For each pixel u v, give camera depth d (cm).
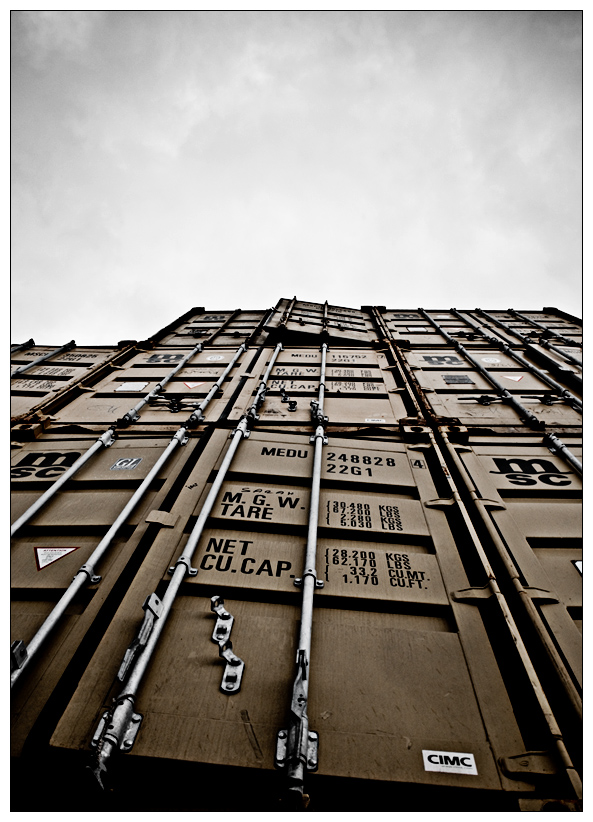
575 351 573
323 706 179
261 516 268
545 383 482
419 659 197
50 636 205
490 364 542
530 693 180
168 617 210
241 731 168
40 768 159
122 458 342
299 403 424
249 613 215
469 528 262
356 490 303
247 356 559
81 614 218
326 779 160
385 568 240
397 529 266
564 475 325
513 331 666
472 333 675
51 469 336
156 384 495
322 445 343
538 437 372
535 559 253
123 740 163
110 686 182
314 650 199
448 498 290
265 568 235
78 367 584
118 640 201
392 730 172
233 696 179
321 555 246
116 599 224
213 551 245
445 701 182
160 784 160
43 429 394
